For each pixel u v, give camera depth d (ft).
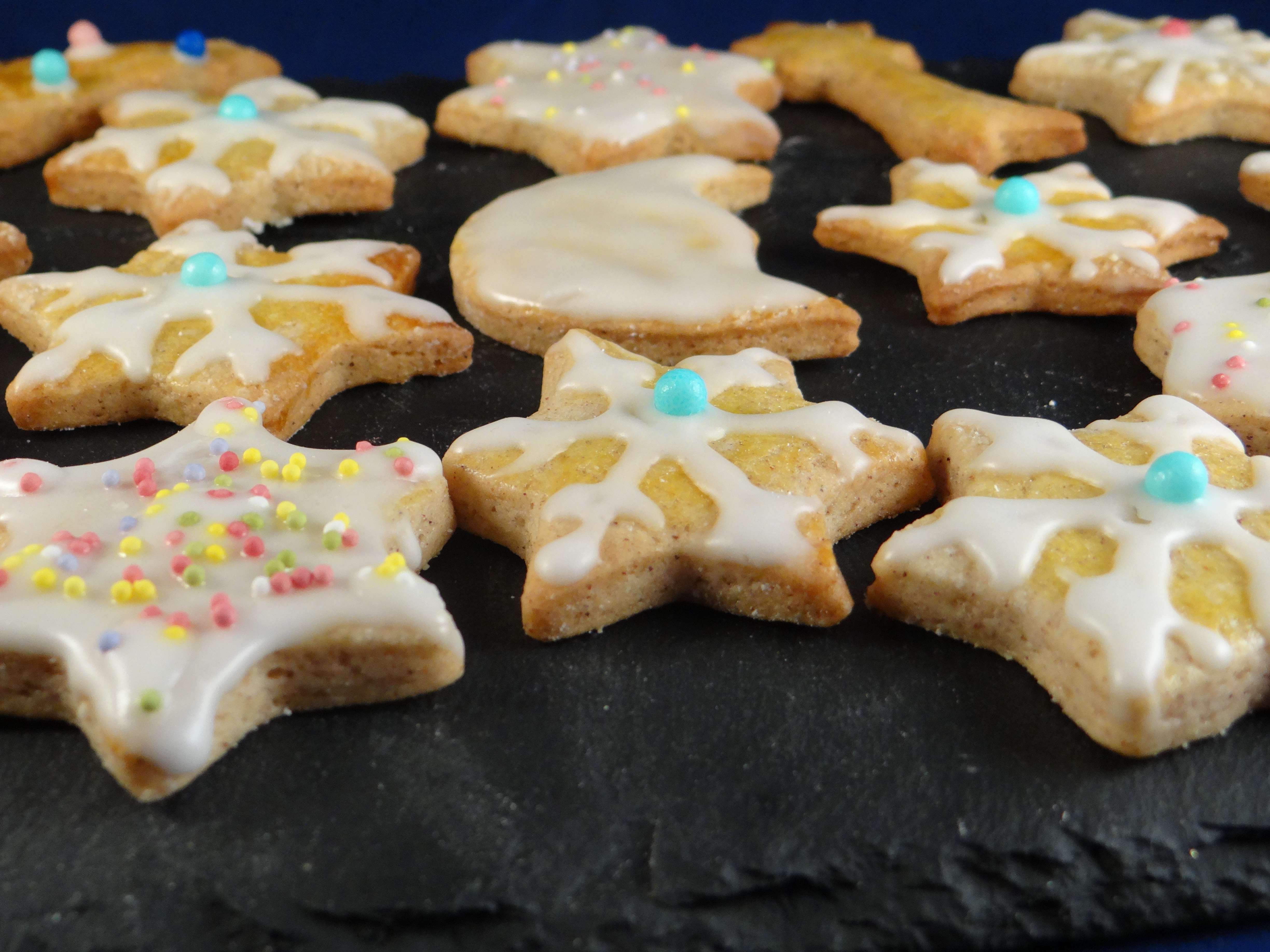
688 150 0.89
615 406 0.63
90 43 0.95
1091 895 0.52
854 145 0.93
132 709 0.50
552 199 0.80
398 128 0.88
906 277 0.79
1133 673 0.52
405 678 0.55
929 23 1.24
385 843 0.51
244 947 0.49
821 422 0.62
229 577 0.54
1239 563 0.56
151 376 0.66
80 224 0.82
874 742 0.54
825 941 0.50
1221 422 0.66
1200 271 0.79
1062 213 0.79
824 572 0.57
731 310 0.71
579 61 0.94
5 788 0.52
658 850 0.51
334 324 0.69
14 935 0.49
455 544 0.62
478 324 0.74
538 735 0.54
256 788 0.52
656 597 0.59
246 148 0.83
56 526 0.56
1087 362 0.73
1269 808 0.52
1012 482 0.60
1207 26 0.99
